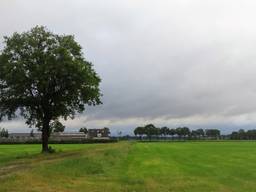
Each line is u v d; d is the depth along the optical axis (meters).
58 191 23.70
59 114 68.94
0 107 67.31
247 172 38.56
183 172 37.91
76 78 66.19
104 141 176.50
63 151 73.75
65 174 31.36
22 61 63.91
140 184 27.70
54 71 64.06
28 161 47.28
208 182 29.89
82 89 68.00
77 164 37.94
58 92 67.88
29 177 27.62
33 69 64.12
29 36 65.69
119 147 94.44
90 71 69.12
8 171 33.81
